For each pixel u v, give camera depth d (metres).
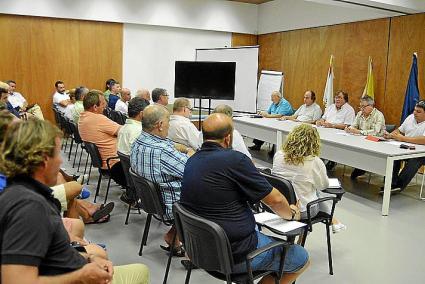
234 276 1.88
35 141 1.18
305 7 8.01
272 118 6.76
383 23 6.61
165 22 8.27
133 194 3.45
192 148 3.69
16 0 7.04
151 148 2.66
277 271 1.96
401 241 3.34
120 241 3.18
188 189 1.90
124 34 8.05
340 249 3.16
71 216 2.69
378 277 2.72
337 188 2.81
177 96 6.40
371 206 4.25
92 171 5.39
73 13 7.49
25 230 1.07
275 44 8.91
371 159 4.10
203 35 8.82
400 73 6.42
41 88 7.55
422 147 4.25
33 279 1.07
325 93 7.38
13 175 1.17
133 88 8.30
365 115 5.34
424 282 2.67
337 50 7.43
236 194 1.85
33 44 7.36
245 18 9.13
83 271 1.23
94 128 3.98
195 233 1.82
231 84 6.31
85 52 7.77
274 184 2.52
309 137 2.65
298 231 1.94
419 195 4.71
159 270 2.73
